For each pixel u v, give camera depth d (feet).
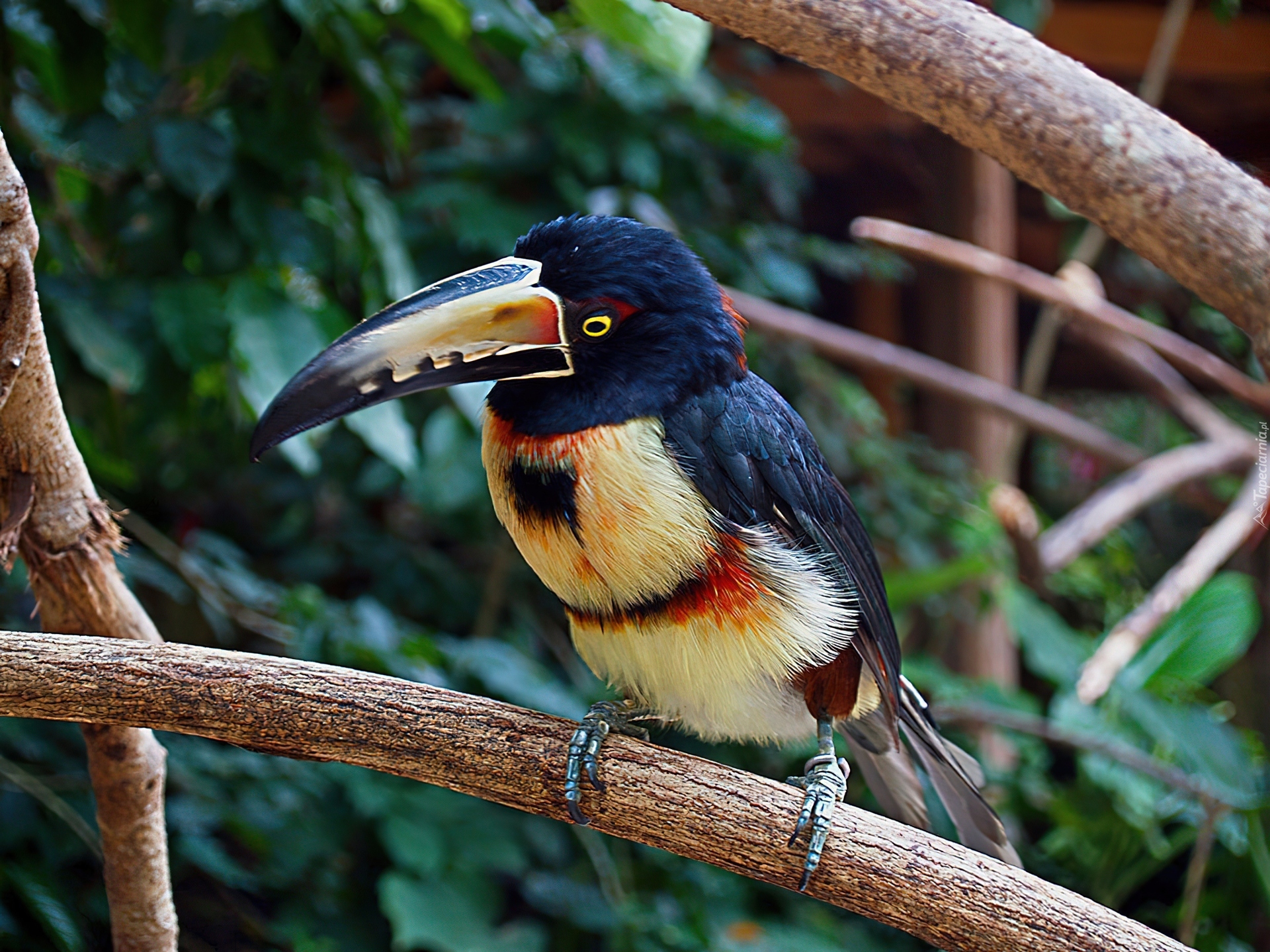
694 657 13.74
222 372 24.16
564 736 12.84
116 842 14.23
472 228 25.67
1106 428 56.70
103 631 13.71
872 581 15.78
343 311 21.98
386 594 30.50
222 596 24.75
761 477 14.29
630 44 20.01
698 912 25.09
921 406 45.14
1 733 20.26
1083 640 33.50
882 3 9.87
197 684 12.18
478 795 12.83
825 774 13.55
